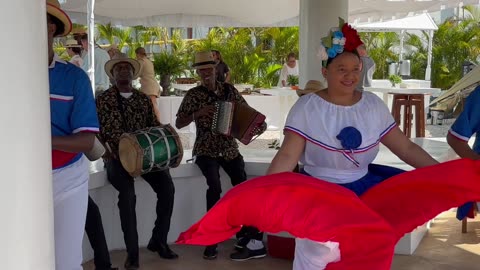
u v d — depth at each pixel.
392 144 3.21
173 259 5.48
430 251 5.80
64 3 8.39
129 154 4.92
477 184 2.58
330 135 3.05
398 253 5.68
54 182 3.07
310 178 2.40
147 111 5.27
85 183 3.26
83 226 3.28
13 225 1.58
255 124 5.32
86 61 8.69
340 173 3.11
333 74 3.05
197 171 5.96
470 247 5.93
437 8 9.77
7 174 1.55
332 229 2.44
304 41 7.09
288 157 3.09
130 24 11.07
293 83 11.99
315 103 3.09
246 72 18.83
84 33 8.94
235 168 5.60
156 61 13.88
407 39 21.89
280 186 2.34
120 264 5.36
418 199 2.67
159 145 4.99
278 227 2.42
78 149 3.06
